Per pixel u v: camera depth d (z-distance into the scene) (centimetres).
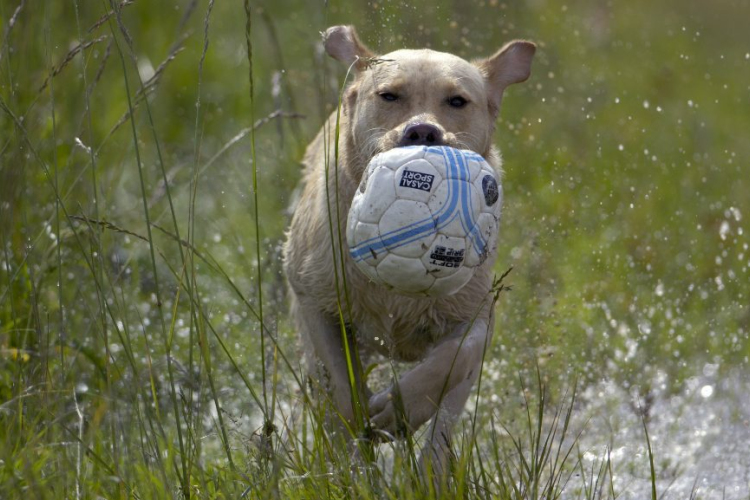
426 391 778
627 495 862
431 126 754
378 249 670
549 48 1894
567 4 2181
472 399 1002
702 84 2081
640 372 1112
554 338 1117
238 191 1341
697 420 1038
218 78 1647
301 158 1306
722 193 1559
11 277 854
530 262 1205
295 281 925
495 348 1076
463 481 672
